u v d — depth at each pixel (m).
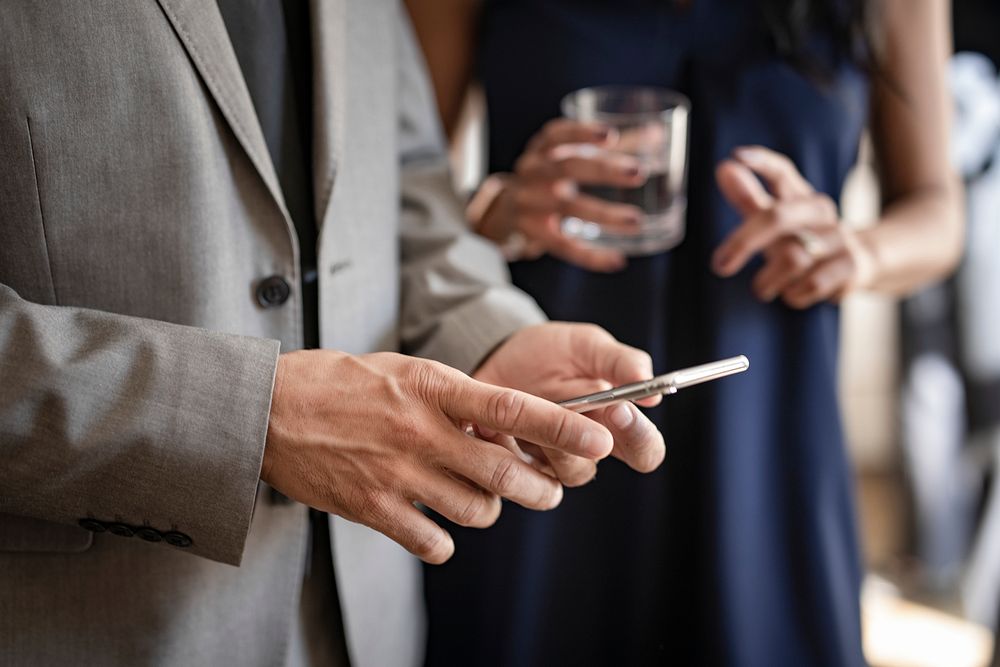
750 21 1.20
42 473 0.64
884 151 1.26
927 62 1.21
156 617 0.74
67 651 0.74
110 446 0.63
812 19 1.17
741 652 1.14
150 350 0.65
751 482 1.15
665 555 1.18
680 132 1.03
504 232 1.16
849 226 1.18
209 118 0.70
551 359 0.79
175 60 0.68
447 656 1.22
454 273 0.92
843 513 1.18
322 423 0.65
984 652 1.96
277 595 0.79
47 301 0.69
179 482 0.64
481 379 0.82
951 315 2.04
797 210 1.07
